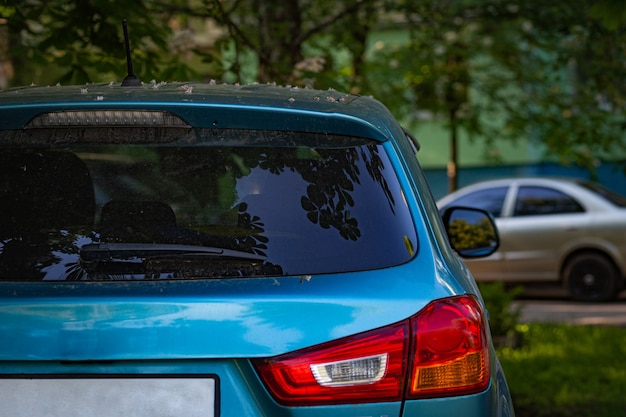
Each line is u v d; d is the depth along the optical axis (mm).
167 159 3363
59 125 3354
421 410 3139
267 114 3414
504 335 13953
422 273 3289
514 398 10531
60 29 8188
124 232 3238
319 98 3805
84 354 3000
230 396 3035
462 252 5832
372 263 3260
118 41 8312
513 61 16281
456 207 5898
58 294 3051
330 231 3295
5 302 3029
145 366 3035
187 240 3213
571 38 13852
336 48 12305
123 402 3029
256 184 3344
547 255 20500
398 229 3385
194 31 9734
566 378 11703
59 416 3033
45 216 3277
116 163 3359
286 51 10961
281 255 3209
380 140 3562
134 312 3014
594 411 9836
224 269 3148
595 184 20953
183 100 3445
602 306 19922
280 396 3035
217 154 3381
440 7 13641
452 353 3188
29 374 3039
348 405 3076
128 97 3494
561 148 15750
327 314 3092
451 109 17375
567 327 15523
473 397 3211
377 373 3104
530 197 20797
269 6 11375
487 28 15086
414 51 15328
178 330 3008
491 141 18375
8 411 3033
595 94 14375
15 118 3340
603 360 12914
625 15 8883
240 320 3035
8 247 3203
